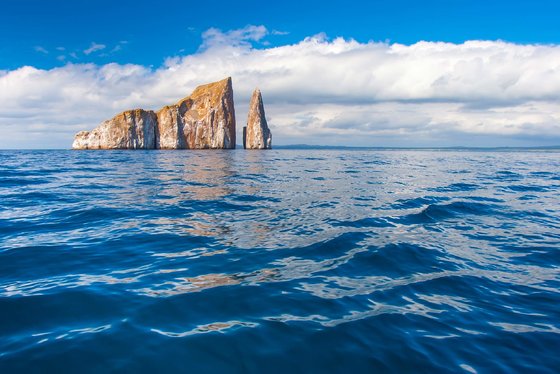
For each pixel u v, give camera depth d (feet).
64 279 16.49
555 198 43.98
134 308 13.58
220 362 10.34
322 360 10.56
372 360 10.59
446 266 19.25
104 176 68.39
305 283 16.52
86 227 27.07
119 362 10.14
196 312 13.39
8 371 9.56
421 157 185.37
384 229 27.32
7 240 23.08
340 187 53.16
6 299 14.03
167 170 85.61
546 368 10.25
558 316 13.56
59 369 9.75
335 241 23.58
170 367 10.03
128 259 19.70
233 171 84.17
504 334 12.15
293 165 110.52
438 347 11.30
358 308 13.98
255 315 13.24
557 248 22.86
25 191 45.91
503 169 95.30
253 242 23.41
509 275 18.04
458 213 33.96
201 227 27.45
